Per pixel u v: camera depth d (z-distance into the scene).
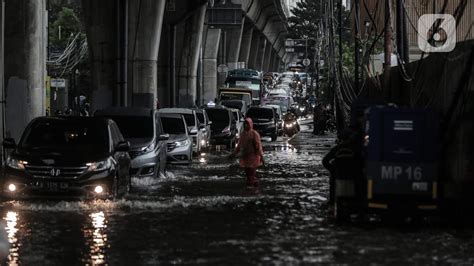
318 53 142.00
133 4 61.28
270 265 14.62
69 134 25.00
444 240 17.64
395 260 15.20
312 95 151.62
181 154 39.94
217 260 15.09
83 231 18.45
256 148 29.20
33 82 38.47
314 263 14.84
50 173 23.09
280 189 29.02
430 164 18.94
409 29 47.91
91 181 23.27
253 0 135.25
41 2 39.16
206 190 28.38
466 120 20.33
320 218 21.17
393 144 19.00
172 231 18.64
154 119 33.16
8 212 21.50
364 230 19.09
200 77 103.62
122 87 59.00
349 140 20.23
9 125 37.81
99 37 59.16
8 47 38.22
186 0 80.81
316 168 39.28
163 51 82.81
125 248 16.33
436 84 25.30
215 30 119.69
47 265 14.54
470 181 19.36
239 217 21.25
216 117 58.03
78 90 109.19
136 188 28.77
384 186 19.05
